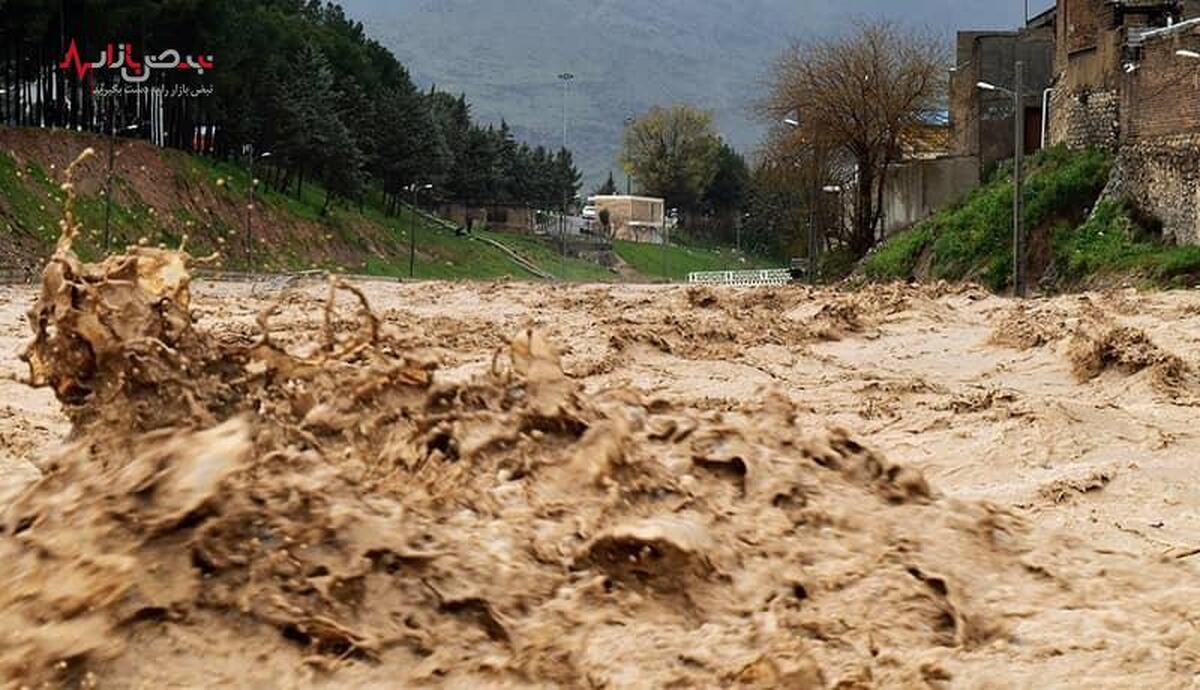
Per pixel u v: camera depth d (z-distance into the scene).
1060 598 5.73
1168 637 5.32
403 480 5.73
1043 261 39.03
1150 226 35.66
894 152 57.16
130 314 5.76
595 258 102.38
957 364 17.52
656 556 5.43
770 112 58.53
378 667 4.79
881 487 6.48
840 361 17.86
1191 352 17.33
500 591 5.18
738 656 4.96
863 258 54.38
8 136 52.69
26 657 4.58
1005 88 52.44
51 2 54.75
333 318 7.26
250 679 4.66
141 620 4.75
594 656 4.93
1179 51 32.28
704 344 17.88
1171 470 9.49
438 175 86.81
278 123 69.31
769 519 6.04
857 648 5.15
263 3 83.88
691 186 130.38
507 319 22.83
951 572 5.82
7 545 4.96
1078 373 15.20
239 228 62.09
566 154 122.25
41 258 47.06
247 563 4.98
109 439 5.44
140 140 60.12
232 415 5.83
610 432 6.10
